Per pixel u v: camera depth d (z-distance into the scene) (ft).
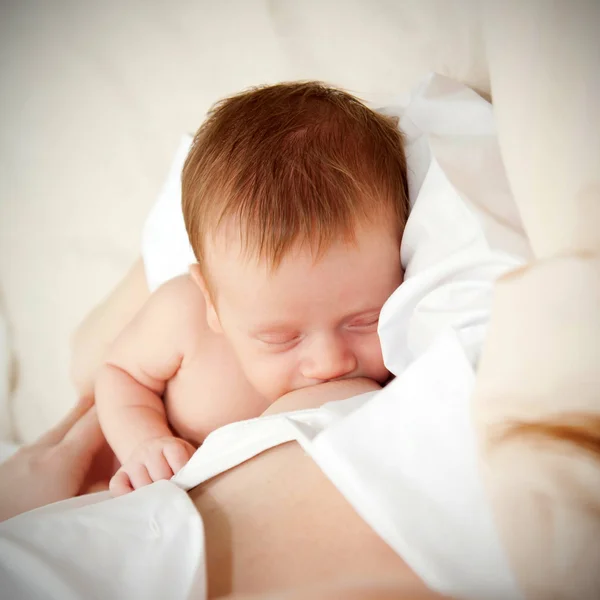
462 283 2.21
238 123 3.00
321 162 2.78
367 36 3.91
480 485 1.73
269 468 2.20
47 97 4.82
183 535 2.00
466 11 3.33
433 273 2.25
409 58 3.69
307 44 4.19
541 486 1.57
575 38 1.78
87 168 4.68
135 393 3.43
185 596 1.80
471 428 1.80
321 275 2.68
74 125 4.76
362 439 1.91
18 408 4.05
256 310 2.78
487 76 3.17
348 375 2.85
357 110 3.00
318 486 2.06
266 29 4.33
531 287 1.69
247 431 2.30
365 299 2.74
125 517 2.06
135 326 3.54
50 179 4.71
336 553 1.84
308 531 1.93
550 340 1.62
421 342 2.33
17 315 4.35
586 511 1.49
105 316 4.02
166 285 3.55
